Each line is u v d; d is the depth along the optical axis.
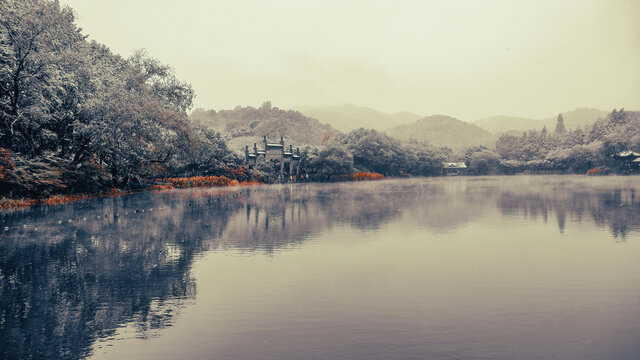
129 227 26.02
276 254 17.38
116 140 51.16
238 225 26.77
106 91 51.94
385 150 180.50
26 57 42.16
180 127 62.78
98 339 8.60
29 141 45.53
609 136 192.88
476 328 8.93
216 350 7.97
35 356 7.83
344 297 11.30
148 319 9.74
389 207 39.28
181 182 89.31
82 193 53.34
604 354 7.57
